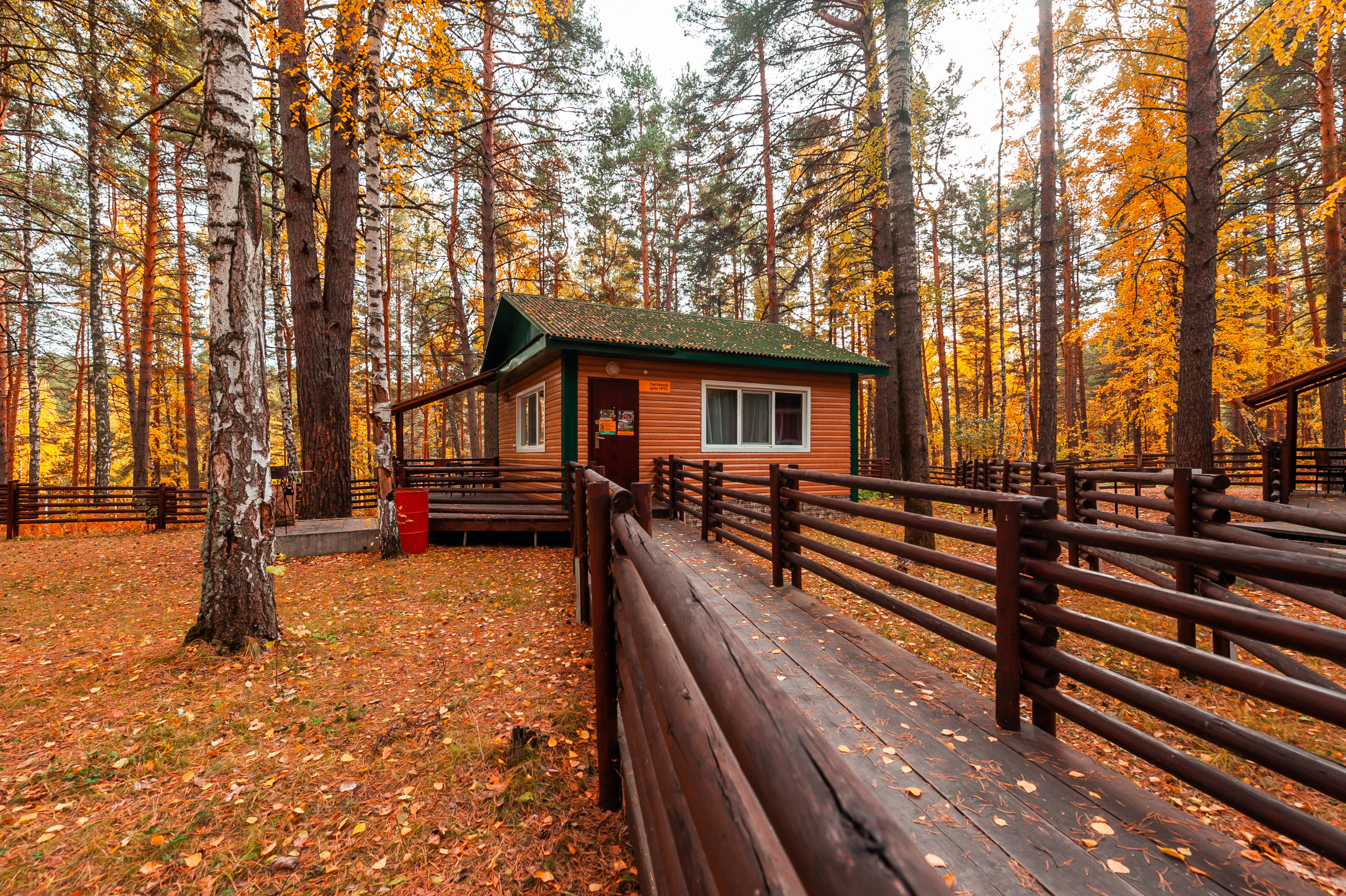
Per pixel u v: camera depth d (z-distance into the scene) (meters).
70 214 14.84
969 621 5.12
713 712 0.83
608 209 23.80
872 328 22.66
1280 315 19.20
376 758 2.94
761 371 11.22
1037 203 22.44
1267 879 1.59
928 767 2.17
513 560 7.94
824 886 0.41
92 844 2.31
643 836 1.70
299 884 2.11
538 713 3.39
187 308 16.89
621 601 2.16
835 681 2.96
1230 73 11.65
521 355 10.66
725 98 17.56
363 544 8.50
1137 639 1.87
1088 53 11.23
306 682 3.87
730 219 19.62
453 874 2.14
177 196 15.60
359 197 11.16
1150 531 4.36
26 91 9.97
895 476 16.34
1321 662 4.13
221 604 4.31
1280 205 14.54
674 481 9.41
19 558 8.57
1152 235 12.15
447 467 13.52
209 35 4.21
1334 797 1.31
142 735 3.16
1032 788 2.02
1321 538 5.66
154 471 22.86
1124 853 1.70
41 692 3.66
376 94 7.62
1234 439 16.50
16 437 17.64
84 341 20.77
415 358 27.39
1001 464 12.35
